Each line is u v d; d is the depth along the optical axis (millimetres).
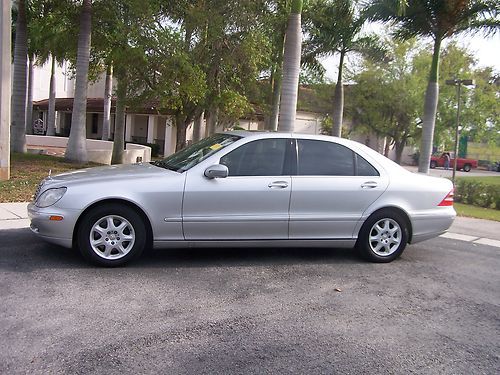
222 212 5922
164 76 15266
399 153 30078
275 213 6098
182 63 14570
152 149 31750
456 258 7352
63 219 5516
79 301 4684
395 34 17469
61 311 4430
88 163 16703
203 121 25219
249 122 30062
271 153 6254
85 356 3650
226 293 5156
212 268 5984
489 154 47188
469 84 17344
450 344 4277
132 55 14570
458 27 16438
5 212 8250
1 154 10953
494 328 4691
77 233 5672
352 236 6473
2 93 10648
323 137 6523
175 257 6348
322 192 6230
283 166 6234
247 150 6184
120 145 19953
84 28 15492
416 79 27406
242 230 6035
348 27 19078
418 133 28953
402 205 6578
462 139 44375
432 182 6836
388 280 5961
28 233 7062
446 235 9453
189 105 17750
